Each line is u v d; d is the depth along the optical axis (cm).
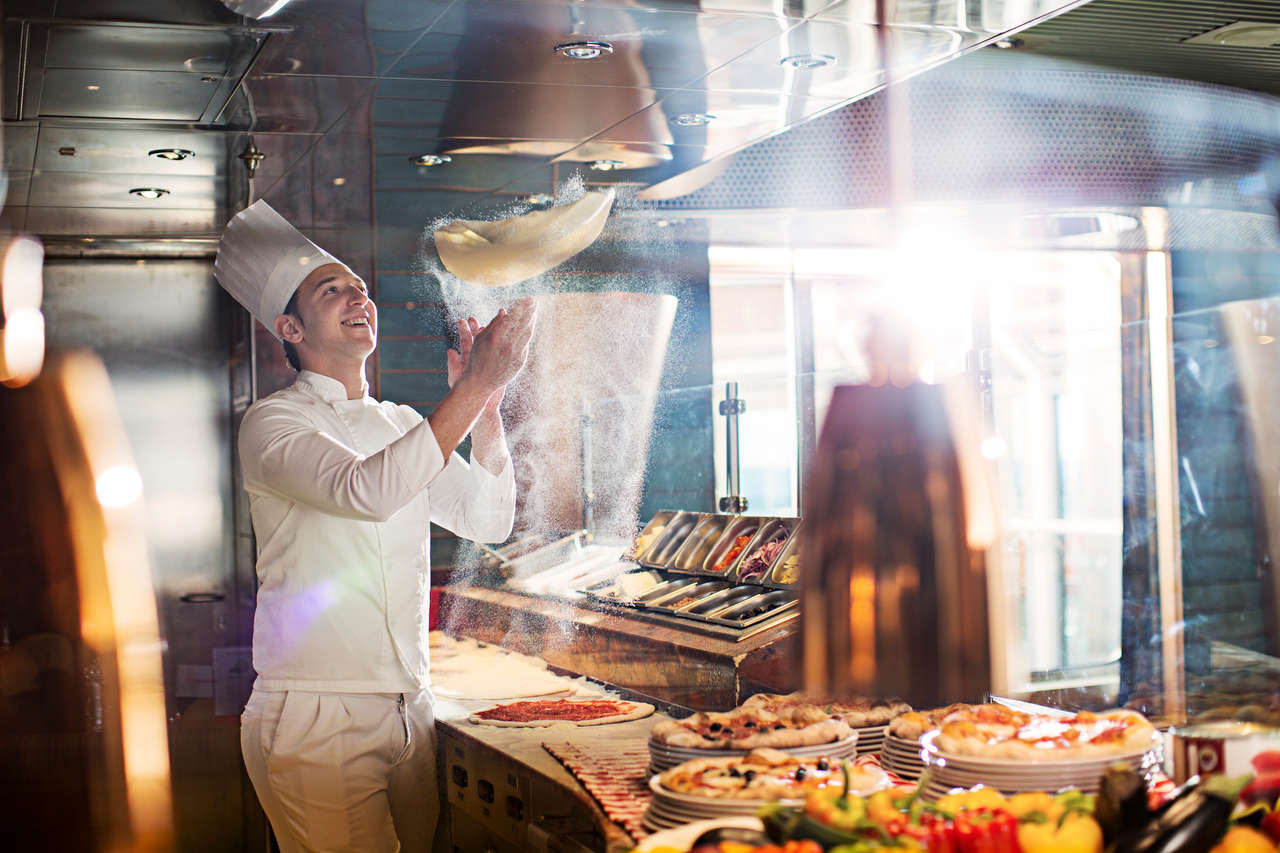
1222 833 144
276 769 270
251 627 464
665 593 349
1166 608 335
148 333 469
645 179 391
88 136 313
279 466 261
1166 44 376
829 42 250
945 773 187
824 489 109
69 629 458
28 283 450
